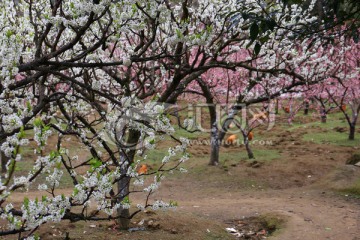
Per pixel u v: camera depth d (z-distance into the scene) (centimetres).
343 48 924
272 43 644
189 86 1143
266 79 923
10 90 264
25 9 469
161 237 566
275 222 670
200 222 655
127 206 312
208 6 661
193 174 1072
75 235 555
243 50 990
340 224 647
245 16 324
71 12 249
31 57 464
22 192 806
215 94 1110
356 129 1641
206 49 521
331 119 1873
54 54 262
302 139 1496
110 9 270
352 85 1258
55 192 812
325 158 1188
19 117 199
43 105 311
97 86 311
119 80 452
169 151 336
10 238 519
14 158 183
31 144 1202
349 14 367
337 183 944
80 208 670
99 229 586
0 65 238
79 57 276
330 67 880
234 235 623
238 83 1075
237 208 774
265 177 1045
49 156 201
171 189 948
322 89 1141
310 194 893
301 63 816
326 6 400
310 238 584
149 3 270
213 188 962
